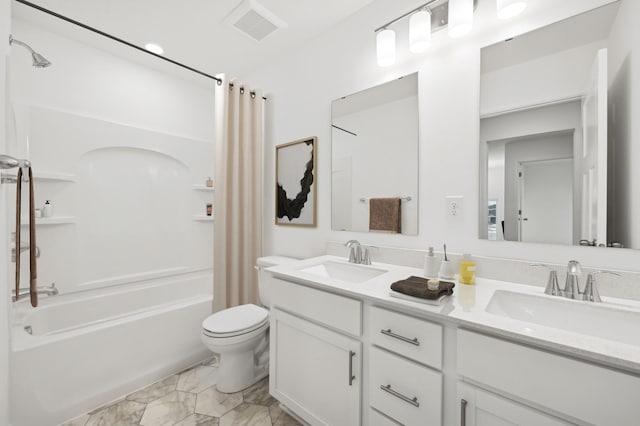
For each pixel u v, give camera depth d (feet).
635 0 3.23
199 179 9.33
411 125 4.99
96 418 4.83
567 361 2.21
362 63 5.68
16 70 5.90
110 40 6.75
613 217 3.34
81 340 4.98
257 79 8.07
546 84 3.77
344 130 6.00
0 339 3.19
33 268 3.46
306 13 5.78
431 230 4.80
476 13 4.28
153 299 8.02
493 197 4.19
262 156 7.66
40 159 6.20
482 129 4.26
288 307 4.58
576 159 3.57
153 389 5.64
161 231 8.48
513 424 2.45
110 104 7.38
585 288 3.23
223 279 6.77
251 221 7.42
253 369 5.85
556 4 3.68
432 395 2.94
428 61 4.79
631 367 1.96
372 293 3.49
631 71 3.24
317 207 6.58
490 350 2.56
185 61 7.68
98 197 7.23
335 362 3.89
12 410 4.29
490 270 4.07
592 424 2.13
